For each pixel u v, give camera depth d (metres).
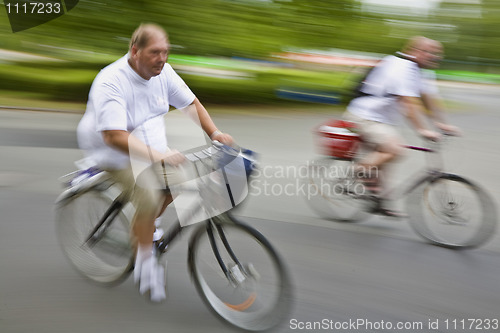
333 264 3.99
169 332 3.08
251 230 2.98
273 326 2.99
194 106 3.24
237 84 11.02
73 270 3.76
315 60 11.62
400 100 4.50
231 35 12.74
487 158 7.28
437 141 4.38
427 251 4.25
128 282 3.63
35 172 6.02
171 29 12.73
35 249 4.07
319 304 3.42
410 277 3.80
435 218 4.39
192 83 11.06
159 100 3.10
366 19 15.73
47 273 3.72
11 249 4.07
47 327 3.11
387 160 4.58
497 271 3.91
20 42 12.59
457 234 4.30
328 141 4.86
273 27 13.31
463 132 9.24
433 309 3.38
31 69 11.60
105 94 2.92
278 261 2.93
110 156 3.16
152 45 2.88
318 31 14.15
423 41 4.43
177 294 3.49
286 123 9.24
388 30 16.17
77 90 10.94
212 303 3.19
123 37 12.83
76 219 3.64
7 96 10.85
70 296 3.44
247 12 13.05
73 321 3.18
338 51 13.80
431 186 4.41
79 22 12.69
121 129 2.94
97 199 3.52
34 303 3.36
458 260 4.09
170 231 3.21
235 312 3.12
